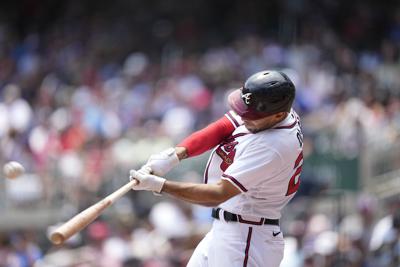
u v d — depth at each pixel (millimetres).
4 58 66062
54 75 62906
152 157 16688
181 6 75062
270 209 17016
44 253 47219
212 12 74438
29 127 51250
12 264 39750
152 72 61062
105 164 48219
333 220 40219
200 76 58844
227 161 17000
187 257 37344
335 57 62500
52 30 72812
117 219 44031
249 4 72750
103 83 61000
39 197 48500
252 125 16594
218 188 16281
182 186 16203
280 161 16375
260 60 60781
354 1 71688
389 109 53750
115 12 75250
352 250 36656
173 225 41156
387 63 65750
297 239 36250
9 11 76125
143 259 39125
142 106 54969
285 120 16719
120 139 51031
